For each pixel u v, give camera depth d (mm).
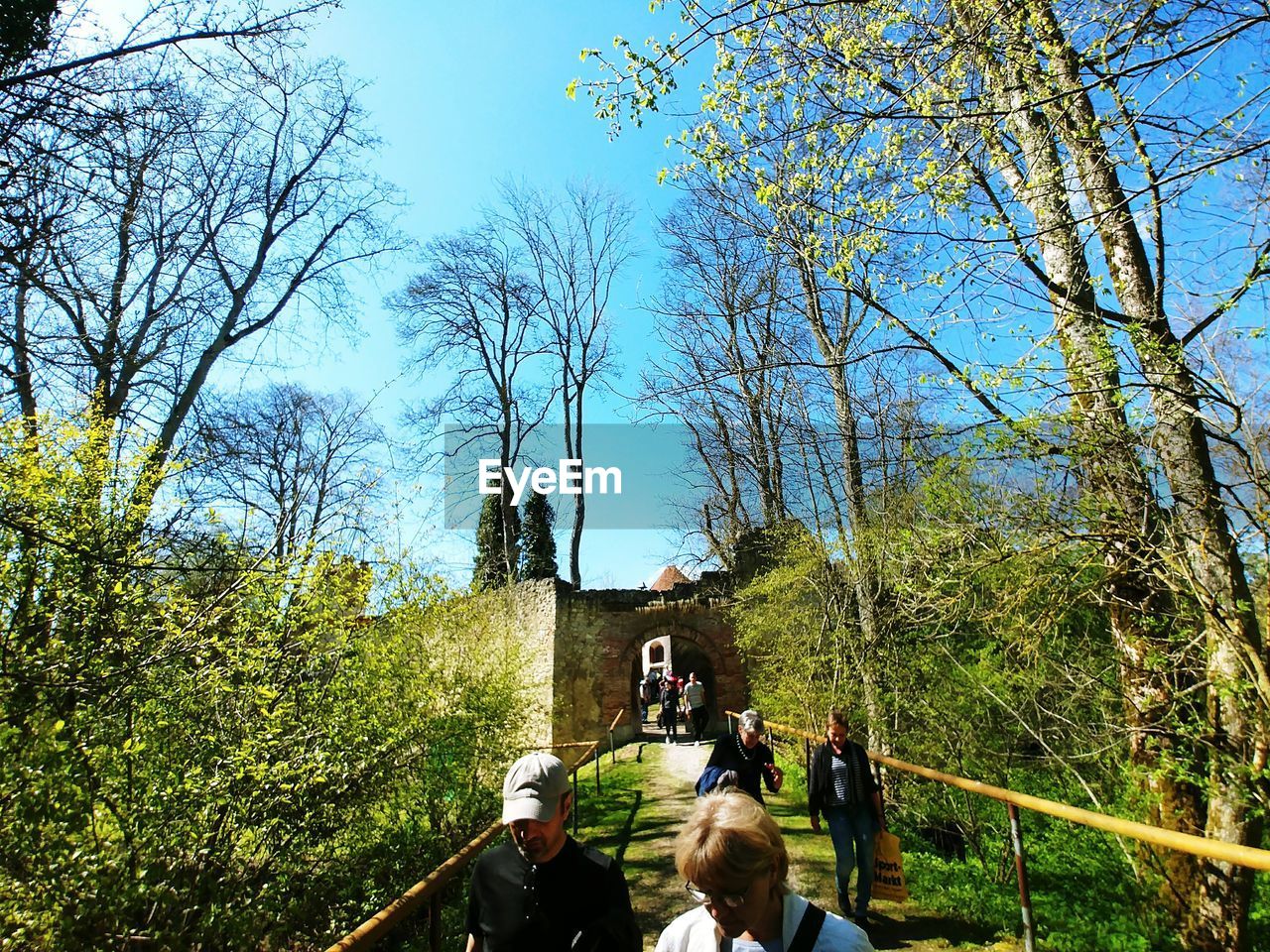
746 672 19906
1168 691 5469
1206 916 4910
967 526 6004
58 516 4406
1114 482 5273
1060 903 5723
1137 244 5676
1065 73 5207
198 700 4484
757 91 6043
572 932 2553
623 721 19547
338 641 5629
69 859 3082
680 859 2027
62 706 3631
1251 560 5172
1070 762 7082
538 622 20094
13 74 5223
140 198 6637
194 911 3635
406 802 6266
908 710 8562
